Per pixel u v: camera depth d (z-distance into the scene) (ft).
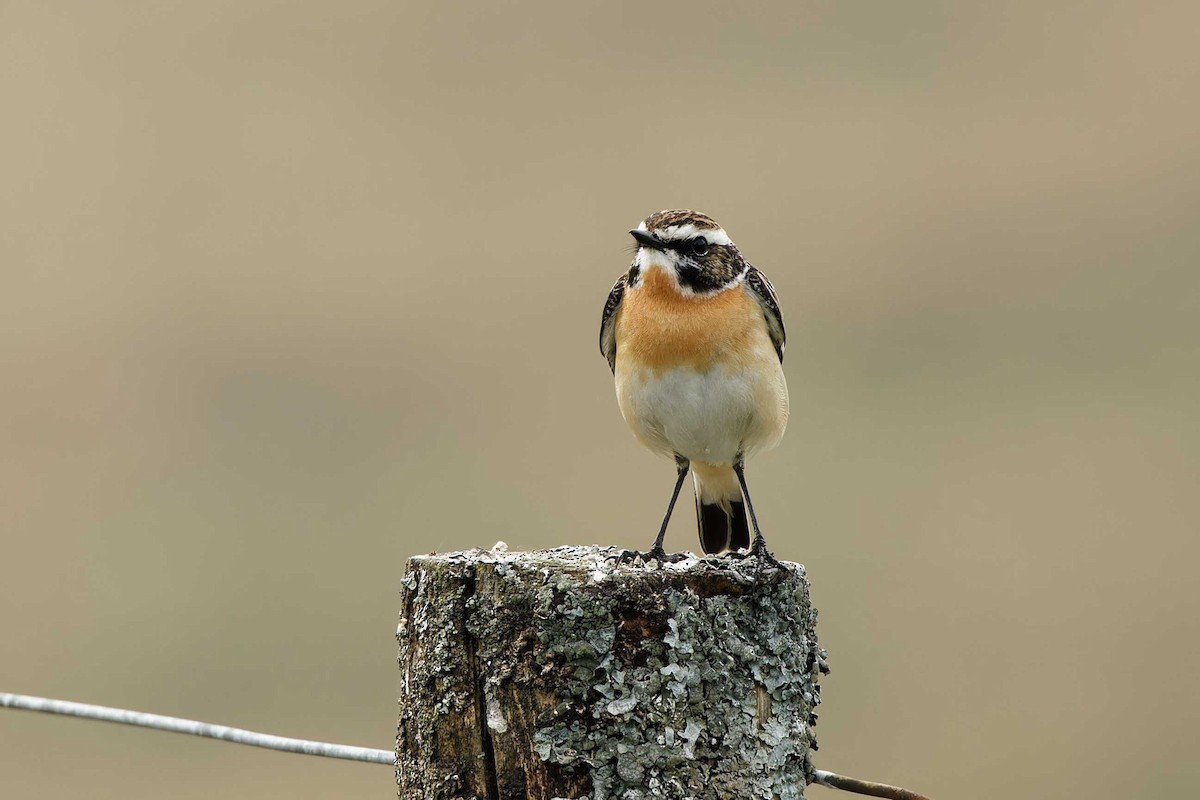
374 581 71.36
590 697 28.86
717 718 29.45
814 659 32.17
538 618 28.96
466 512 74.18
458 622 29.58
